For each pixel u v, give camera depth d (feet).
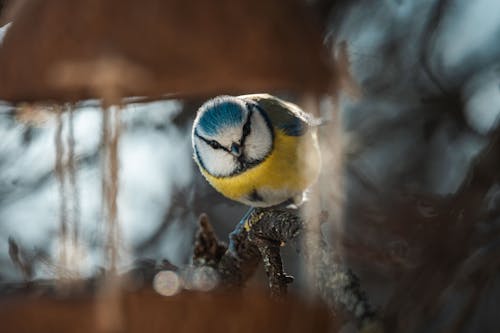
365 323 2.27
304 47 2.27
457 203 2.60
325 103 2.43
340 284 2.30
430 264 2.57
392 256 2.64
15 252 2.57
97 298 2.30
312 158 2.63
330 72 2.28
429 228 2.62
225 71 2.24
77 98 2.32
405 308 2.54
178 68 2.24
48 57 2.25
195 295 2.30
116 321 2.29
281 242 2.48
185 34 2.24
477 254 2.59
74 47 2.25
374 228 2.67
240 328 2.29
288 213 2.46
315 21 2.31
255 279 2.63
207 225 2.52
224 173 2.66
